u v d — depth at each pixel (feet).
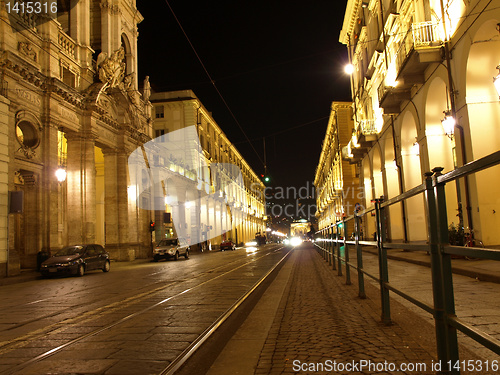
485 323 15.60
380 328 16.57
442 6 43.04
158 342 16.89
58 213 68.44
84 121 79.41
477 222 38.06
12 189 57.36
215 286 34.86
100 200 103.71
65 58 74.23
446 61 42.52
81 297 32.68
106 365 13.97
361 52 95.30
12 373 13.46
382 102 59.88
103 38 94.38
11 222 58.59
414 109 54.70
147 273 55.88
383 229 17.07
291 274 41.57
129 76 102.22
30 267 63.72
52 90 67.41
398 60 53.83
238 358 13.82
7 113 56.75
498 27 32.89
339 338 15.52
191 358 14.84
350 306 21.85
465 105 39.04
